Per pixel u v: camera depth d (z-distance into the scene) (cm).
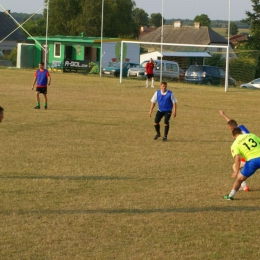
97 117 3441
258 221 1459
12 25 13038
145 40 11506
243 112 4000
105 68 7706
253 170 1627
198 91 5712
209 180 1895
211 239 1315
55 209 1505
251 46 9519
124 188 1750
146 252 1220
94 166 2056
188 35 11500
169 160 2219
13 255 1183
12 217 1425
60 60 8944
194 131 3028
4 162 2073
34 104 3984
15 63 9444
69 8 11569
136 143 2595
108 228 1367
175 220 1445
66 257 1180
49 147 2406
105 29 11581
